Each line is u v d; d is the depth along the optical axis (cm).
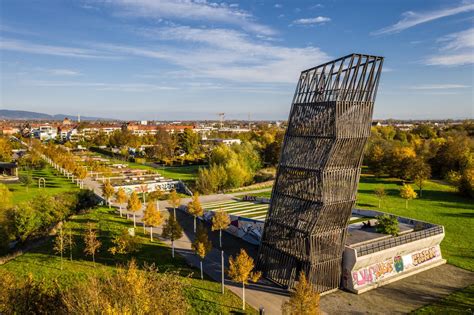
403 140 17550
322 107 3803
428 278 4366
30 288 2889
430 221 6881
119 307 2403
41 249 5031
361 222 5834
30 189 9231
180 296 2842
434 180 11850
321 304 3738
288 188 4147
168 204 8312
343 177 3850
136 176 11650
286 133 4262
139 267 4506
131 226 6269
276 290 4006
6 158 12988
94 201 8081
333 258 4022
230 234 6144
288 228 4081
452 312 3547
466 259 4959
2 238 4947
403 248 4409
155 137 19525
